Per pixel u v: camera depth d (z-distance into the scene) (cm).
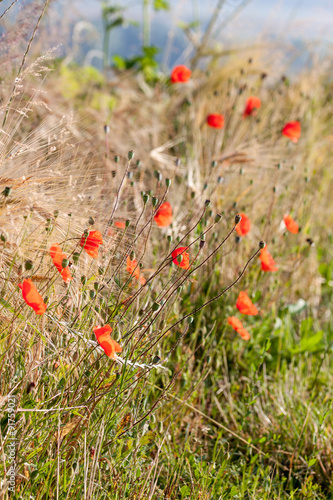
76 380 345
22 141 361
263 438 365
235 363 390
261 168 471
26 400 337
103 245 355
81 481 337
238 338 394
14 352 342
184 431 370
